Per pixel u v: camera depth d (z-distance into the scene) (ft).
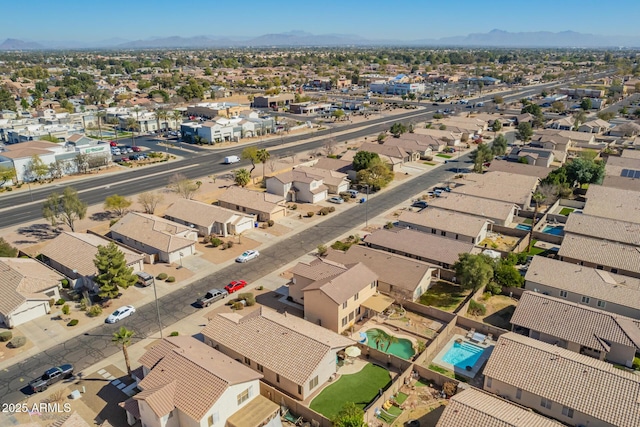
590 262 235.20
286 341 164.55
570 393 140.97
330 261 218.59
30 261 230.68
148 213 318.24
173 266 248.52
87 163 422.00
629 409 133.28
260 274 240.73
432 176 413.80
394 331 194.18
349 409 136.26
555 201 334.03
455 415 130.52
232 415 142.61
